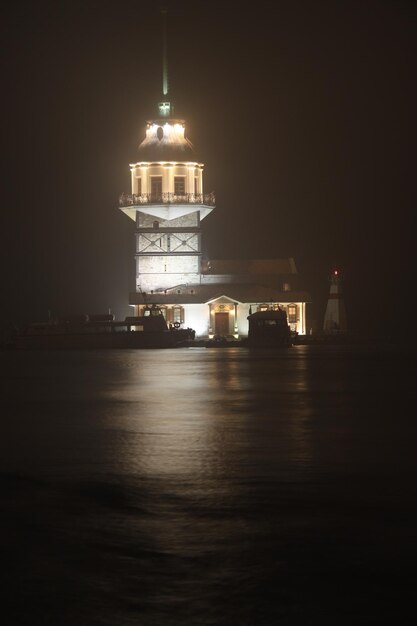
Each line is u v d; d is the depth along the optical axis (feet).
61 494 162.50
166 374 513.86
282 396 366.63
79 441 232.32
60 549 125.70
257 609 102.94
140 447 220.64
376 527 136.56
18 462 198.49
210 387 416.05
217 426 263.90
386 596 106.52
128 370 556.92
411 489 165.89
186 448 218.38
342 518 142.61
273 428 258.37
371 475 180.34
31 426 266.57
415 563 118.01
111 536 132.26
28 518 143.64
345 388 404.98
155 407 323.37
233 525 138.51
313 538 130.41
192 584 111.14
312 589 108.99
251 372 523.29
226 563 118.93
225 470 186.50
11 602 105.29
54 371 555.28
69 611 102.53
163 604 104.63
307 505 152.25
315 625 98.22
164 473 183.21
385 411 305.73
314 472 183.83
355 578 112.68
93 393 387.55
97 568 117.29
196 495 160.66
